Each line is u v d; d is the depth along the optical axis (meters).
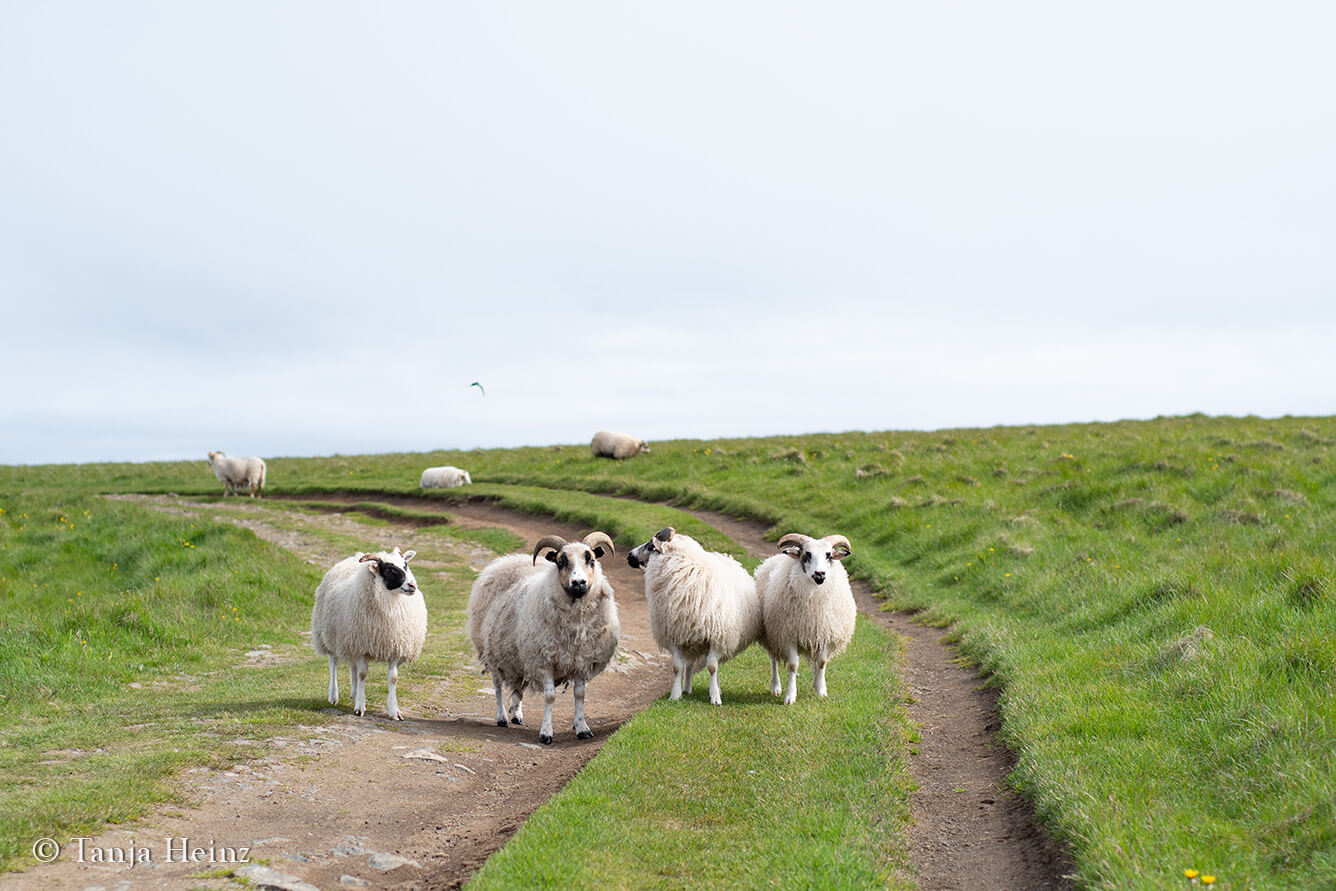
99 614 14.59
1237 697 7.84
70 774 7.47
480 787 8.12
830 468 31.34
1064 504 21.31
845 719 9.62
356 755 8.54
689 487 31.84
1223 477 20.62
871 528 23.30
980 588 16.81
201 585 17.38
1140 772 7.08
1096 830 6.09
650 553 11.06
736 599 10.95
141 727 9.27
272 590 18.22
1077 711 8.81
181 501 40.12
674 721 9.54
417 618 10.40
